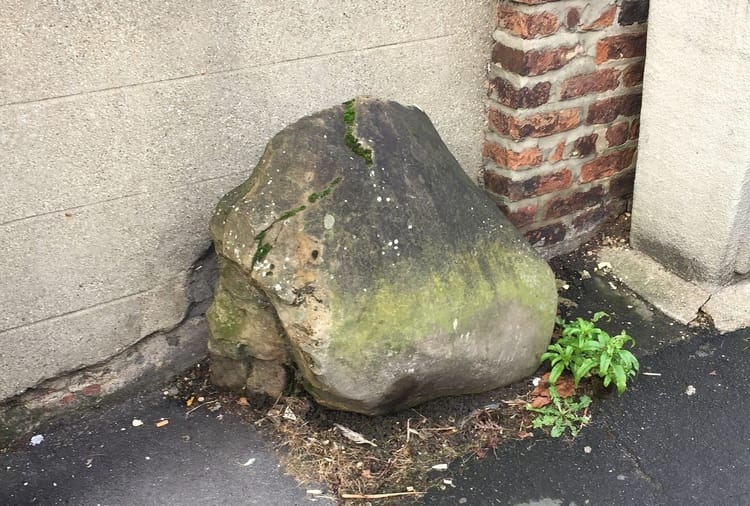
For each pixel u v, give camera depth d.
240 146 2.51
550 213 3.16
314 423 2.42
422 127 2.52
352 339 2.14
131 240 2.44
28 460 2.35
